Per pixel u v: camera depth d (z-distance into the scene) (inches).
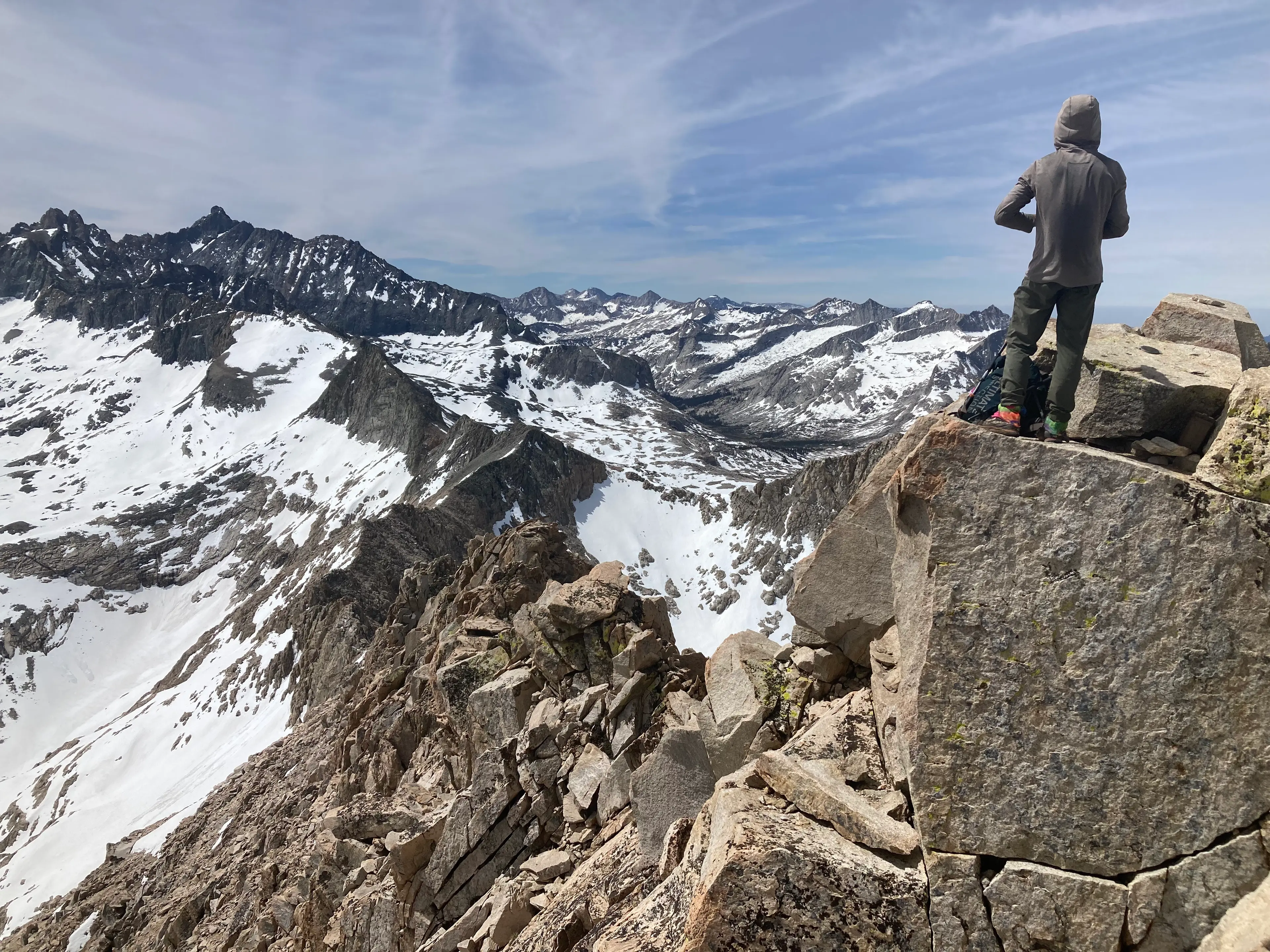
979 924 141.4
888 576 196.1
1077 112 169.3
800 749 177.3
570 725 290.7
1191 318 199.3
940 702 148.3
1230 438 140.8
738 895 143.0
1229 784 135.5
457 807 290.4
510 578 602.9
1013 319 175.0
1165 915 135.9
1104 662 141.1
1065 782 141.9
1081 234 163.8
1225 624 136.3
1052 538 144.7
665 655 303.6
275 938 415.8
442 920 281.1
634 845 225.5
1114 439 171.2
